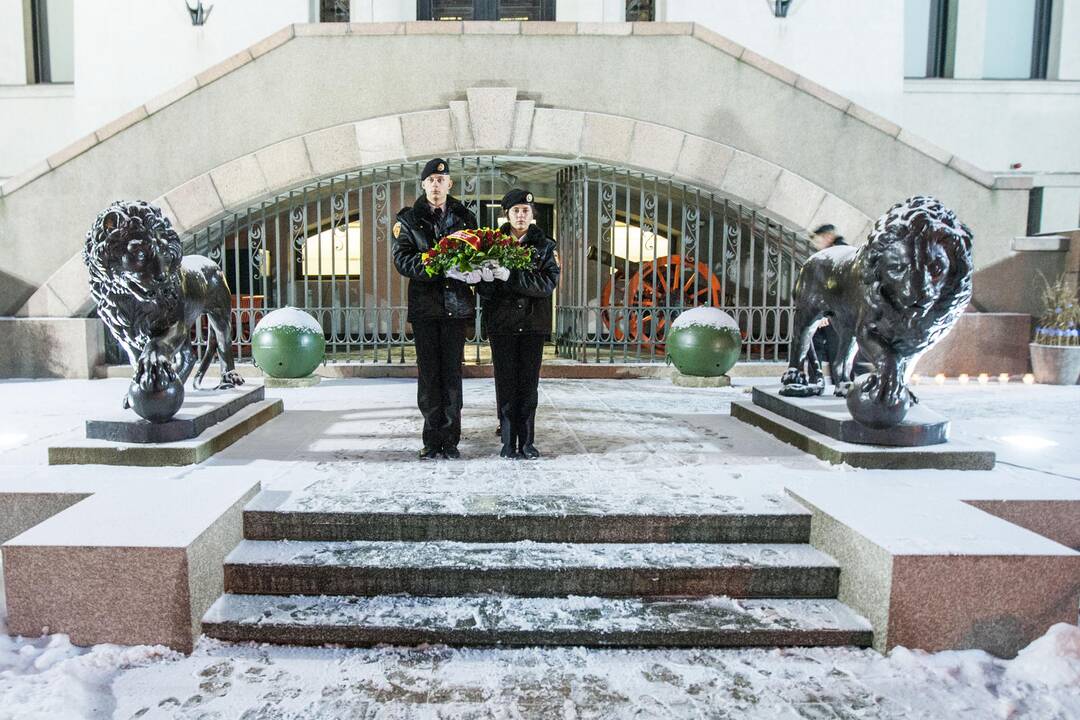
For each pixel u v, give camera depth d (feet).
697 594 12.77
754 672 10.96
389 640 11.66
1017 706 9.91
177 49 43.01
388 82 34.17
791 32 43.09
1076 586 11.28
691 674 10.91
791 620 11.96
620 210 44.45
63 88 44.75
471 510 13.70
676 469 16.74
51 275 34.32
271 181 34.22
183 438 17.47
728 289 42.14
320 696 10.23
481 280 15.92
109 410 24.73
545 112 34.24
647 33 34.14
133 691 10.27
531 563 12.75
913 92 44.50
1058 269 34.63
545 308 17.15
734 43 33.88
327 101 34.14
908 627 11.30
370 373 34.71
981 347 34.81
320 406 25.70
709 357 31.40
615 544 13.65
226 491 13.84
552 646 11.67
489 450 18.49
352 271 44.19
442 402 17.35
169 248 16.53
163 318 16.75
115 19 42.88
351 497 14.37
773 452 18.62
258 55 33.76
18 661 10.80
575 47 34.27
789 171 34.53
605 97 34.50
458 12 45.65
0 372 33.91
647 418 23.70
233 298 43.34
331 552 13.10
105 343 35.17
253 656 11.32
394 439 19.90
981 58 44.93
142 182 34.22
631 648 11.67
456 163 37.91
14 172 45.44
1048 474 16.66
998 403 27.84
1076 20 44.78
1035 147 45.09
